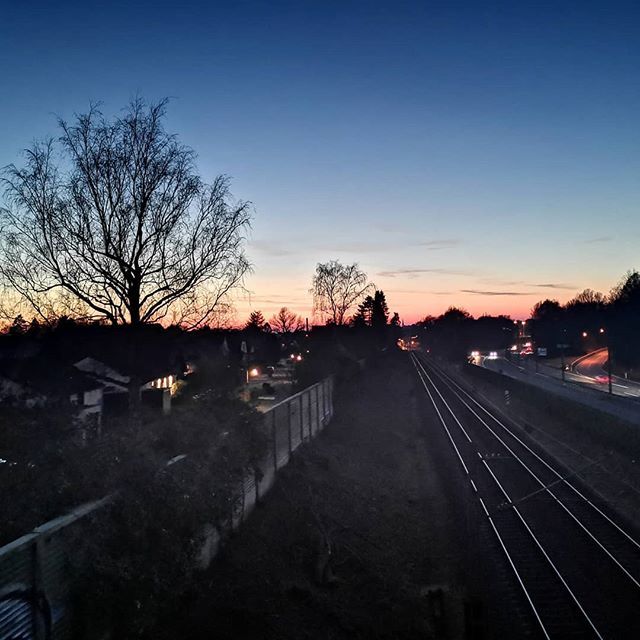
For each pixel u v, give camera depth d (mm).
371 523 16328
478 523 17203
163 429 12828
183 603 9523
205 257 21375
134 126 20531
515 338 160000
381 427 31844
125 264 20266
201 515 10734
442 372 87438
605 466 24250
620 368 74438
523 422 38188
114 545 8352
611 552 14758
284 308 108438
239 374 38219
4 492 8328
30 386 23703
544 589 12711
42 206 19797
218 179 21766
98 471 9422
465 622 10773
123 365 27891
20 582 6691
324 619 10797
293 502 16109
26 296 19906
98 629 7629
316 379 37312
